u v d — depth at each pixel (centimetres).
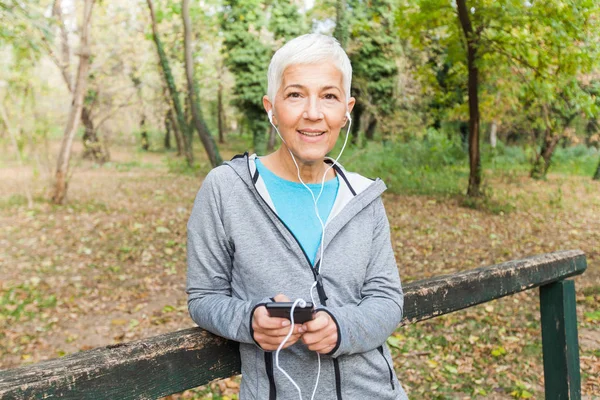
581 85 998
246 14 1725
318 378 117
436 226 921
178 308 561
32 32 617
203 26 1761
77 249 778
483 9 940
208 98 2911
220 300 117
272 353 119
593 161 1777
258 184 122
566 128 1354
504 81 1120
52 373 98
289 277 119
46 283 634
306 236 124
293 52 120
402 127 1833
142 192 1268
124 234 861
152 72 1916
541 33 927
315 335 108
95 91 1669
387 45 1747
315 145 122
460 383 380
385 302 126
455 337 462
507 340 453
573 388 232
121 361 107
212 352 123
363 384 125
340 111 124
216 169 125
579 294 577
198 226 123
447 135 1884
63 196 1089
